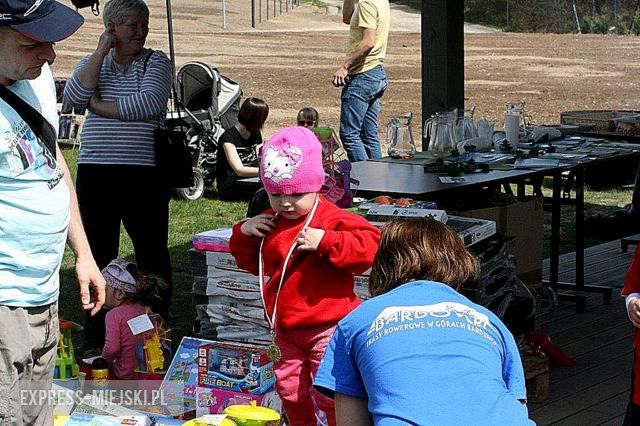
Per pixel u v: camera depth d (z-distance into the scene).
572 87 27.38
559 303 8.46
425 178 6.98
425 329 2.94
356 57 10.11
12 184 3.77
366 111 10.38
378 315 3.00
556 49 37.44
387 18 10.23
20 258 3.80
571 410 6.04
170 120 7.03
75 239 4.30
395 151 8.43
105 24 6.68
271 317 4.39
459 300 3.06
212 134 13.45
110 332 5.75
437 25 9.86
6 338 3.75
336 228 4.28
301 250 4.21
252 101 11.12
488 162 7.64
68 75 25.03
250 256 4.50
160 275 6.82
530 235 7.35
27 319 3.85
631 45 36.88
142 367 5.78
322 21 50.62
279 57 34.31
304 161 4.21
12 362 3.76
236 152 10.38
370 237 4.20
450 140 8.46
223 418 4.70
